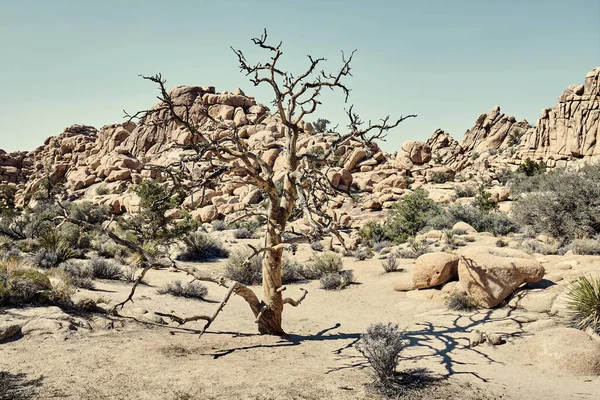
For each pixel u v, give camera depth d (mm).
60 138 120312
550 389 6703
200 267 21578
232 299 15258
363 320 12195
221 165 9227
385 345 7094
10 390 5988
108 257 22641
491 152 101312
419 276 14242
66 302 10266
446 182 56562
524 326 9789
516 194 41031
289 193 10117
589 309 8836
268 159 51844
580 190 20688
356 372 7438
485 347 8820
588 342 7797
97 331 9023
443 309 12133
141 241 25625
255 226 39938
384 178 52969
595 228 20281
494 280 11562
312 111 10023
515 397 6414
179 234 25703
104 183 68688
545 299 10742
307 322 12070
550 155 72062
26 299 9617
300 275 19312
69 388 6199
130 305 11711
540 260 15148
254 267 18172
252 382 6828
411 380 7051
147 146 79688
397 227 31828
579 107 69438
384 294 15266
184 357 7965
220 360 7918
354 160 56062
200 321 11477
